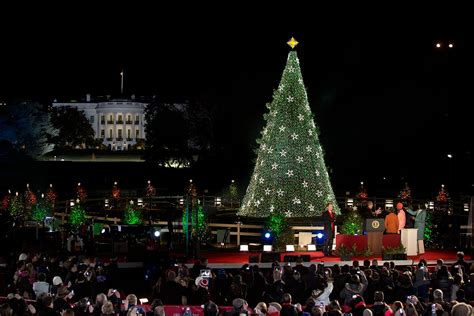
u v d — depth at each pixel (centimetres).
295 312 1814
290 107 3728
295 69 3762
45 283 2186
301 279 2327
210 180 8888
